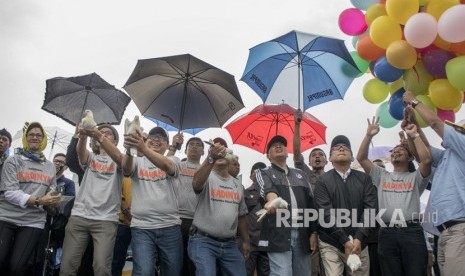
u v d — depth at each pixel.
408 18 3.94
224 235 4.06
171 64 4.64
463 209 3.45
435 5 3.98
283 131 5.68
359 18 4.56
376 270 4.58
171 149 4.91
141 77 4.82
